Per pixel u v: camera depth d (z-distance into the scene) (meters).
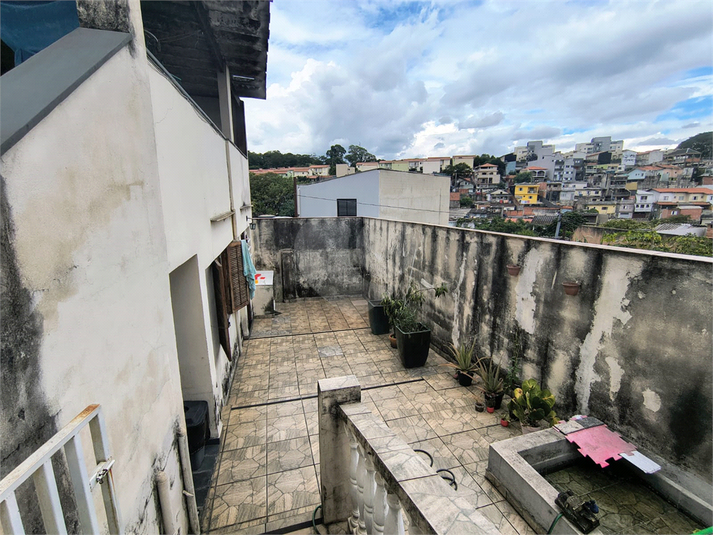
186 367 3.15
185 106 2.60
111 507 1.12
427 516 1.08
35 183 0.92
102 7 1.45
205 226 3.22
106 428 1.24
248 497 2.65
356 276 8.12
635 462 2.52
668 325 2.41
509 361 3.95
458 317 4.77
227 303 4.10
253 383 4.42
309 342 5.70
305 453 3.15
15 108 0.90
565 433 2.83
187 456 2.13
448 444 3.24
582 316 3.05
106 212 1.31
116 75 1.40
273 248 7.76
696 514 2.29
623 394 2.75
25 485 0.87
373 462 1.50
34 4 2.11
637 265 2.58
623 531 2.28
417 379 4.46
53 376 0.98
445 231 4.88
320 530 2.22
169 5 3.49
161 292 1.88
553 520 2.26
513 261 3.76
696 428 2.28
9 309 0.81
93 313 1.20
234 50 4.62
